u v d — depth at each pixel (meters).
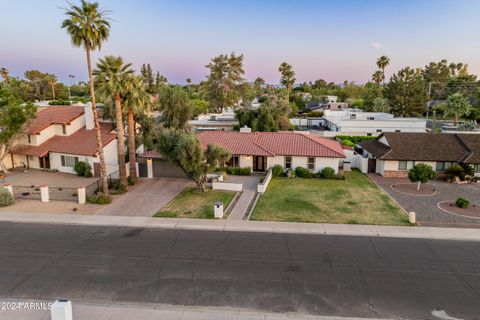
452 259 15.46
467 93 97.31
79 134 36.78
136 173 31.77
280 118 52.53
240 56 81.94
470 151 31.89
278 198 25.41
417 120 52.06
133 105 27.41
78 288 13.14
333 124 58.25
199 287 13.08
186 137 26.09
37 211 22.56
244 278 13.73
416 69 79.81
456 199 25.28
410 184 29.94
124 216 21.47
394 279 13.66
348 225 19.73
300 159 33.00
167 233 18.72
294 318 11.26
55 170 35.22
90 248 16.80
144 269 14.55
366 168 35.12
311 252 16.16
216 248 16.66
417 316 11.35
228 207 23.25
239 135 36.66
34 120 37.59
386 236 18.22
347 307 11.81
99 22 22.91
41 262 15.33
